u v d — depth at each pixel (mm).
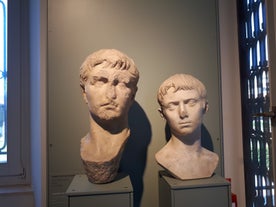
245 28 1788
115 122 1311
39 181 1649
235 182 1798
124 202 1272
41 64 1655
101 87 1270
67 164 1656
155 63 1735
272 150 1396
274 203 1445
